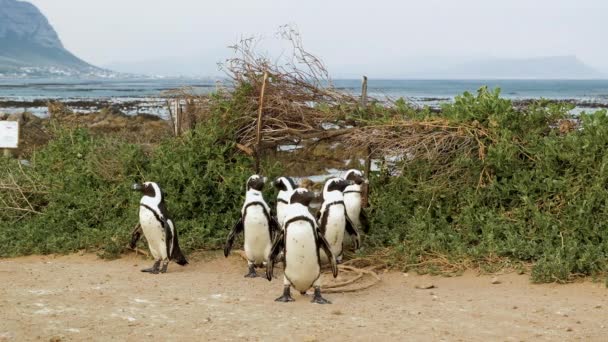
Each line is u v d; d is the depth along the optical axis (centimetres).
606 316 694
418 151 1088
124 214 1163
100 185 1226
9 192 1267
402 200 1096
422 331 631
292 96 1172
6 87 12000
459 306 741
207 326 638
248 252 928
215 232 1119
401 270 958
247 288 848
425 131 1098
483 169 1051
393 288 855
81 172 1248
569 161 1004
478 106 1091
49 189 1252
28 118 2700
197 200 1134
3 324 628
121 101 5775
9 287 797
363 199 1131
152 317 668
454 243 977
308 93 1180
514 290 824
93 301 732
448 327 647
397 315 696
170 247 943
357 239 969
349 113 1171
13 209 1244
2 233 1168
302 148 1254
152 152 1245
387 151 1101
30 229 1164
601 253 880
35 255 1112
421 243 991
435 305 747
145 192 949
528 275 887
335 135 1156
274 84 1175
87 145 1324
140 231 1012
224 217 1133
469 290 832
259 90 1177
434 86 14812
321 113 1164
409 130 1107
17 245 1122
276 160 1231
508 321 674
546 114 1108
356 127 1162
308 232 742
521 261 925
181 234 1100
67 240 1138
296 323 654
